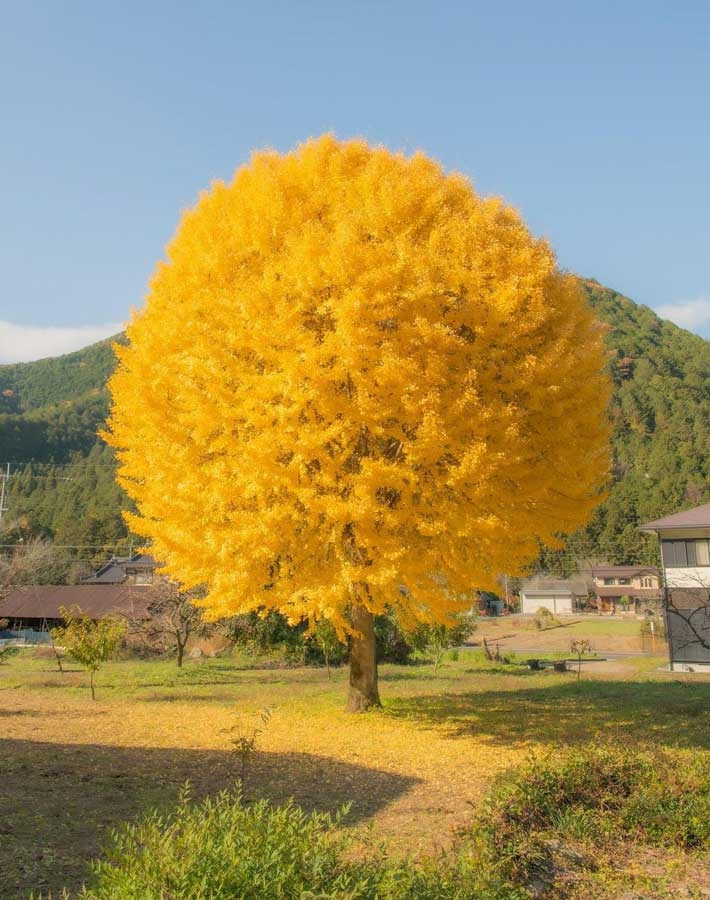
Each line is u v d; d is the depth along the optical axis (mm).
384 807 6543
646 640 41656
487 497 9406
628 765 6820
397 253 9172
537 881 4762
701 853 5562
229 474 9188
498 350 9250
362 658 12430
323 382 8625
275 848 3324
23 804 6023
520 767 6695
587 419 10289
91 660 14430
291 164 10992
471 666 25125
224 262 10133
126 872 3078
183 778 7395
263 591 9062
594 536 74625
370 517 8492
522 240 10531
